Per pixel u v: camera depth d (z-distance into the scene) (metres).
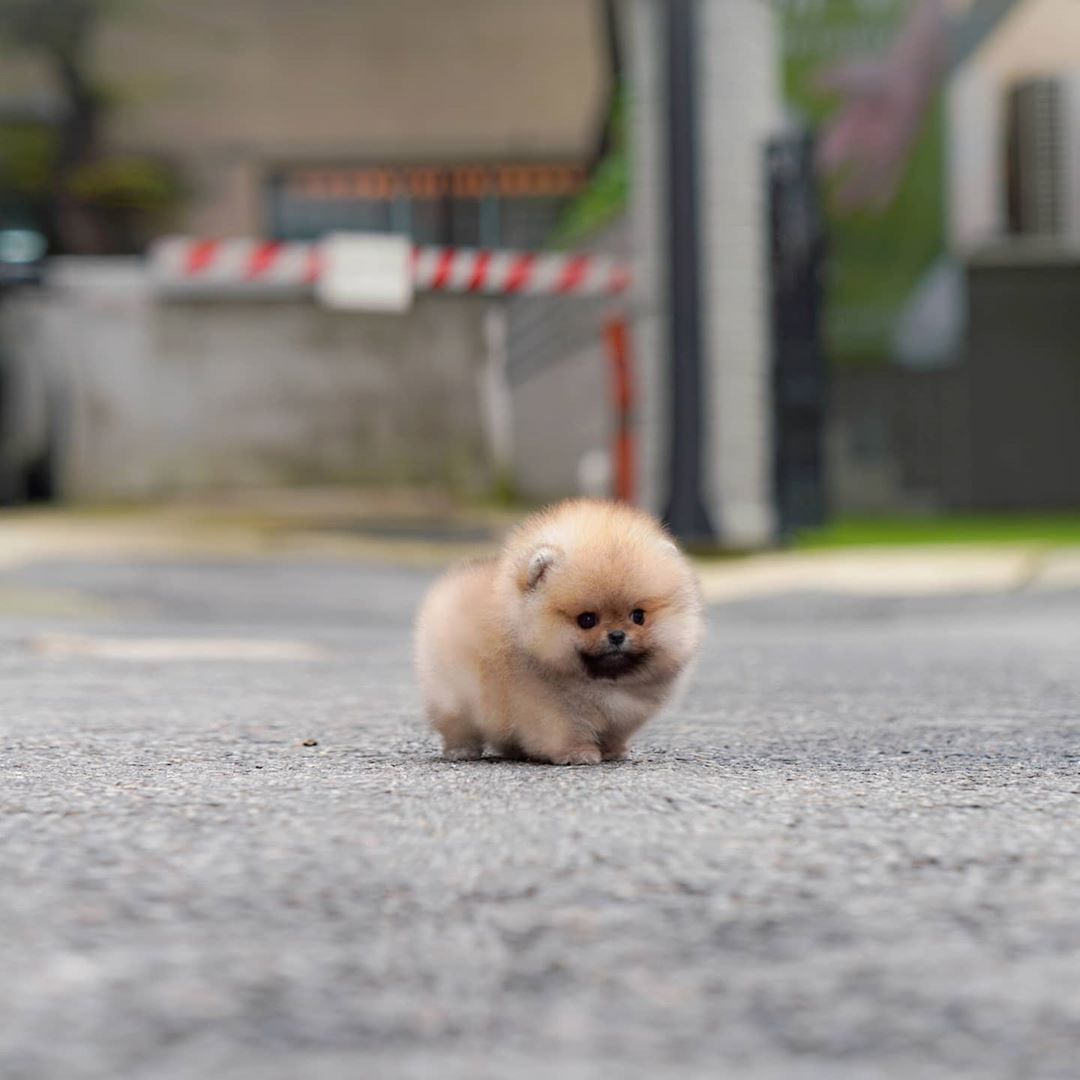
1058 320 26.55
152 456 25.53
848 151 25.58
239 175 27.77
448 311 26.22
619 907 2.22
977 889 2.35
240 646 8.95
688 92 14.84
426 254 15.22
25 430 24.66
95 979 1.87
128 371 25.34
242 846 2.65
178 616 11.43
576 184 28.00
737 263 15.16
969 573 12.62
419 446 26.25
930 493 26.78
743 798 3.21
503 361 23.78
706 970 1.92
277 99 27.52
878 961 1.96
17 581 13.04
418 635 4.21
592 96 27.03
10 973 1.89
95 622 10.85
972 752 4.16
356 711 5.37
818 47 25.45
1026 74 25.88
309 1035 1.67
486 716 3.99
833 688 6.36
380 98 27.50
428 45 27.08
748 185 15.18
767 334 15.33
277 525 19.38
